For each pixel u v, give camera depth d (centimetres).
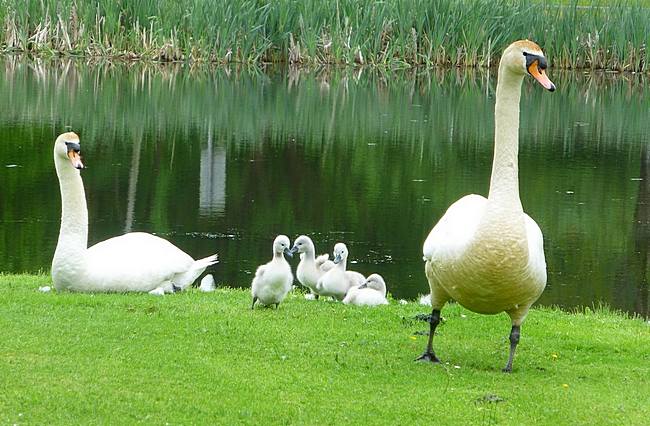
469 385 857
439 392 829
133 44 4188
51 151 2591
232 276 1641
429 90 4022
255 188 2323
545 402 816
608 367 952
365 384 842
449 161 2728
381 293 1312
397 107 3625
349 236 1933
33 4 4150
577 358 986
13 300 1084
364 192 2317
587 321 1189
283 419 748
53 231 1842
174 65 4206
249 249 1817
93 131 2936
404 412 774
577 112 3669
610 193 2384
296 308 1160
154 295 1180
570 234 2019
